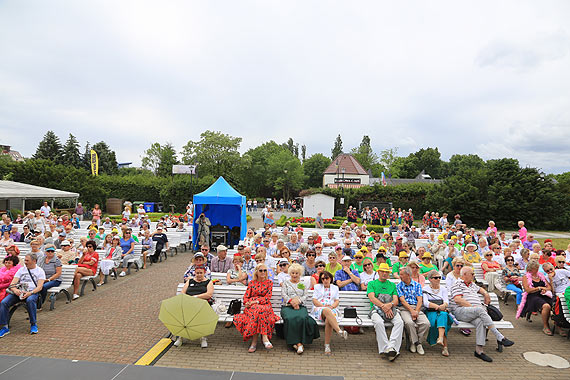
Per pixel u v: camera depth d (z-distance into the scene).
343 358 5.82
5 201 27.67
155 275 11.41
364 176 74.38
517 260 10.16
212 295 6.86
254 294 6.36
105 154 65.25
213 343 6.26
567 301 6.85
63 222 17.20
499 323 6.27
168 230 19.41
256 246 11.51
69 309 7.84
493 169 38.59
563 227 36.09
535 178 36.84
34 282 6.72
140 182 46.12
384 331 5.99
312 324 6.10
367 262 7.59
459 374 5.36
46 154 58.00
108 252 10.93
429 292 6.68
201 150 61.78
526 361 5.88
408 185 45.06
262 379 4.93
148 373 4.98
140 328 6.78
